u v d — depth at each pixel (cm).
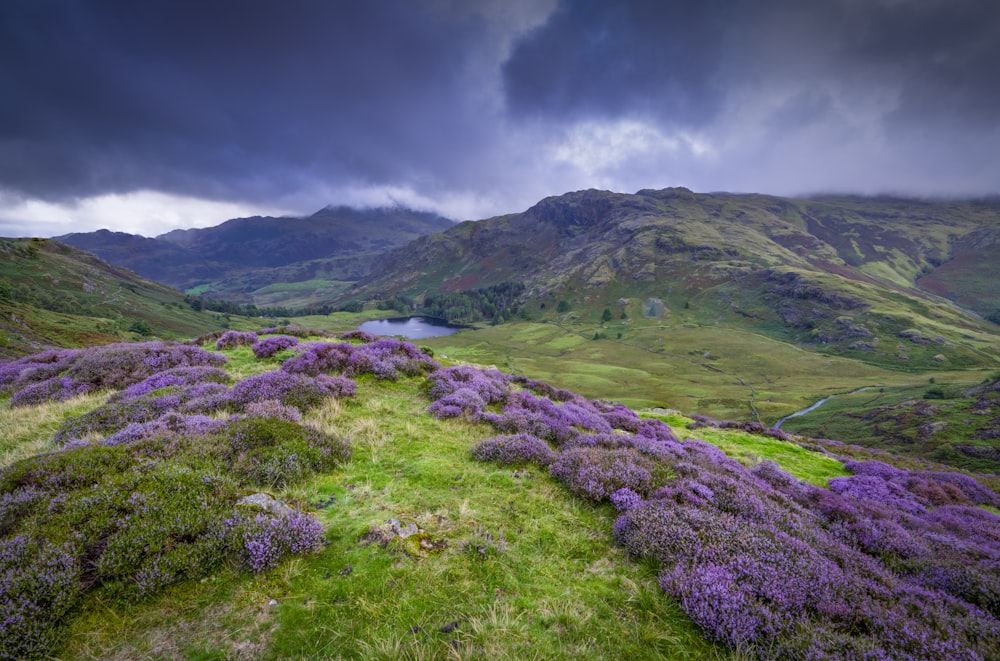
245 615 507
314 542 627
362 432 1177
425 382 1803
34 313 10625
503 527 756
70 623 476
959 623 601
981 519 1528
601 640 520
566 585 620
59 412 1374
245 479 816
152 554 551
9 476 676
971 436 10650
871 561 811
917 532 1123
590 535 782
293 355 2136
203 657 454
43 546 527
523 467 1049
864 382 18375
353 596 546
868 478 1886
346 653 469
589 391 15850
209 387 1438
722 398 15650
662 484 986
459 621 526
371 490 842
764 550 708
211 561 566
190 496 676
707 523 779
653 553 702
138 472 724
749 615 548
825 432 12525
